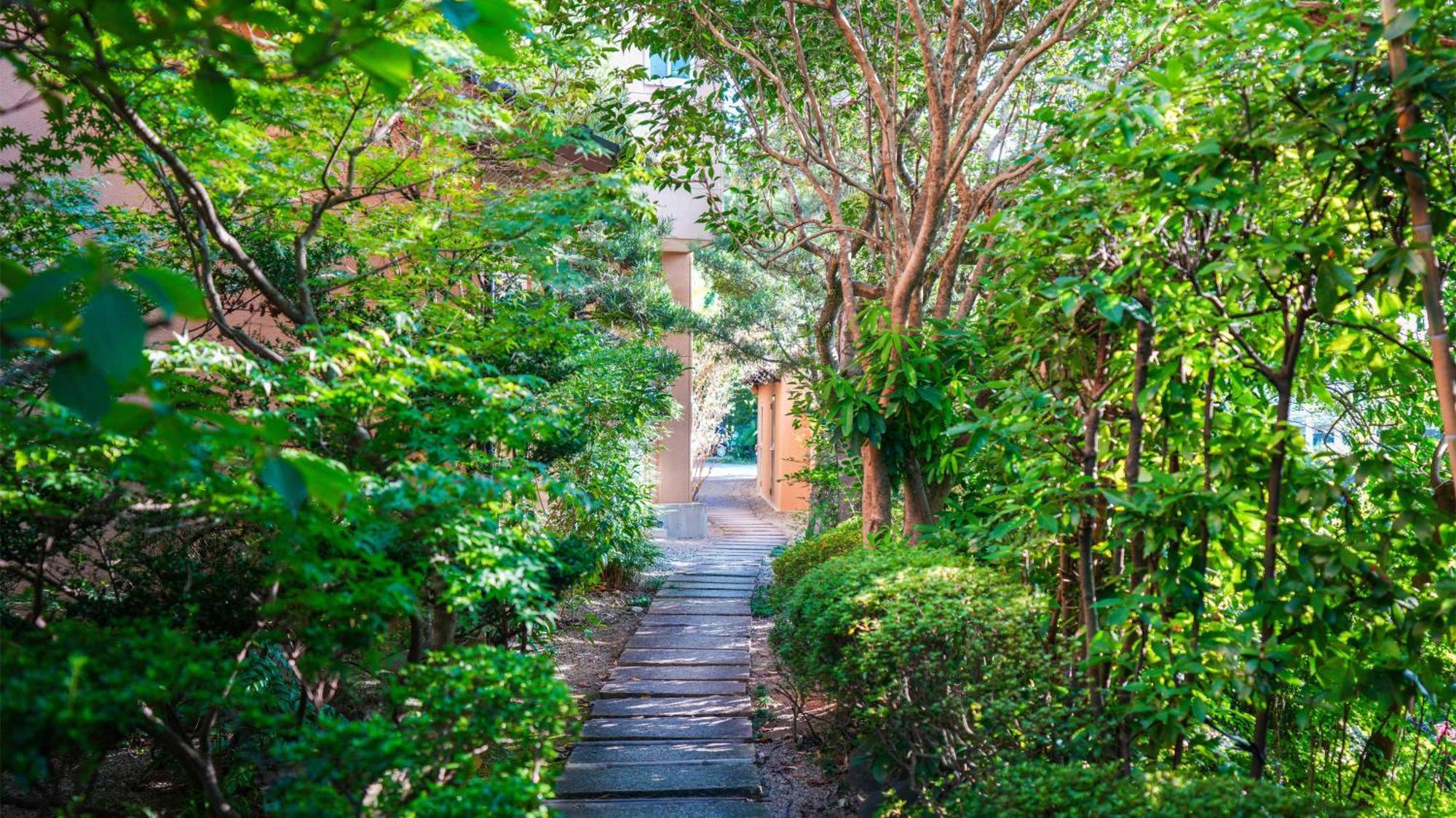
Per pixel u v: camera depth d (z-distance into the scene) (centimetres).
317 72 145
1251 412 351
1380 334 288
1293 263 272
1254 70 270
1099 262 315
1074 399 352
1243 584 307
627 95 766
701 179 662
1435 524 281
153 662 188
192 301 84
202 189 293
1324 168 283
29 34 179
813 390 632
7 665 171
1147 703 286
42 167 395
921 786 345
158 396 98
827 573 460
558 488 284
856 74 678
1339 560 270
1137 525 295
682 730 496
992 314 488
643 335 852
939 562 429
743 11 622
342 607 234
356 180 413
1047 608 354
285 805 190
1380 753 397
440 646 402
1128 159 284
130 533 294
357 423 289
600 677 603
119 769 384
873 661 336
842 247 654
